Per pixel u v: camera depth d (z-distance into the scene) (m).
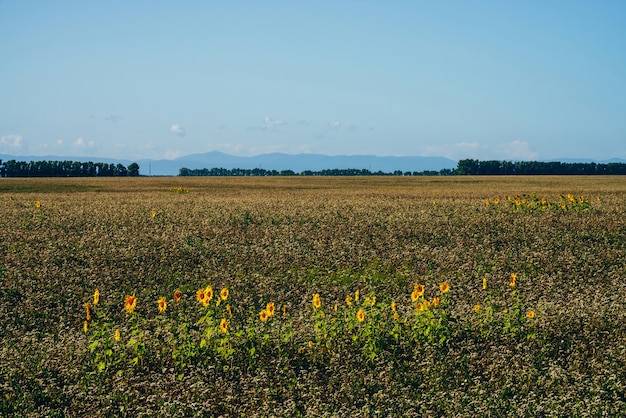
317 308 13.71
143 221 30.23
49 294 16.73
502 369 10.78
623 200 40.25
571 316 13.25
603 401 9.23
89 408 9.65
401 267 19.94
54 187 71.06
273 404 9.63
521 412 8.88
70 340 12.50
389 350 11.84
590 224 27.08
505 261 20.16
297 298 16.42
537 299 15.56
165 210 35.31
